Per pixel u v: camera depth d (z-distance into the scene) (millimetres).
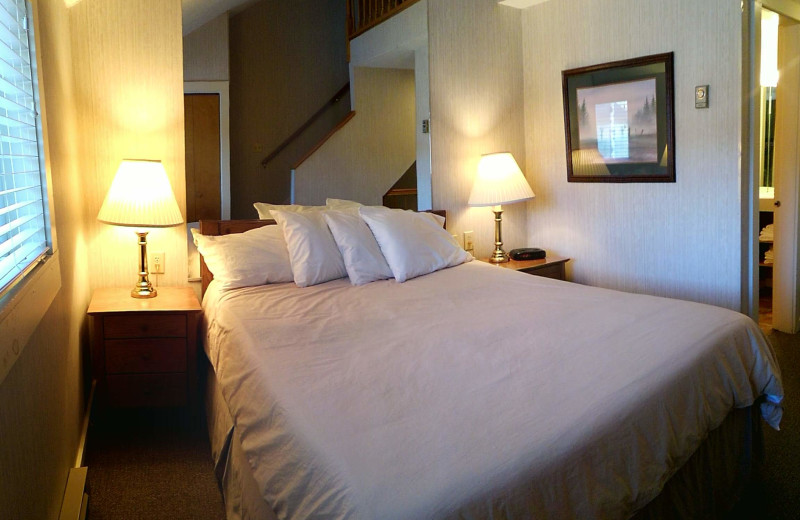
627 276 3949
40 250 1797
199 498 2391
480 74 4141
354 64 3703
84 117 3035
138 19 3111
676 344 2105
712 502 2156
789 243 4262
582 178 4074
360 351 2084
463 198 4141
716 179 3475
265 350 2123
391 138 3842
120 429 3000
